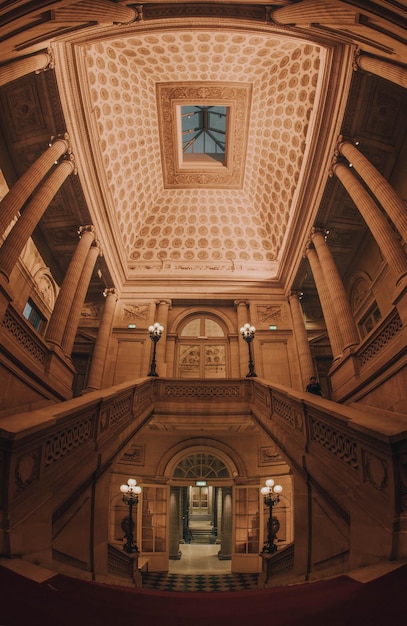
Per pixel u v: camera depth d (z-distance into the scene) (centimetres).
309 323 1641
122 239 1603
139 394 899
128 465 1320
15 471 320
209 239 1794
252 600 249
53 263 1456
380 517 322
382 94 937
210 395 1063
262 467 1327
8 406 679
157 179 1661
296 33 861
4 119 998
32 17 556
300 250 1411
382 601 196
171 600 250
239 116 1452
